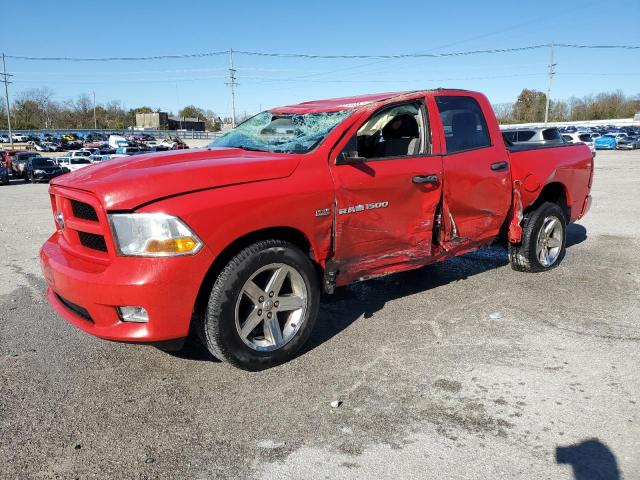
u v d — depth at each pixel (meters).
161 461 2.63
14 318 4.64
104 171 3.51
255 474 2.52
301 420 2.95
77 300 3.23
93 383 3.43
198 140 73.94
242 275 3.32
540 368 3.51
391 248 4.20
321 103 4.81
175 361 3.73
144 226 3.05
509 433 2.80
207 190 3.24
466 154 4.66
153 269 3.04
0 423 2.97
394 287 5.32
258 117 4.94
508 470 2.51
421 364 3.60
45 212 13.14
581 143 6.18
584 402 3.08
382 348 3.87
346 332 4.18
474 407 3.05
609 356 3.68
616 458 2.59
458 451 2.65
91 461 2.63
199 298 3.38
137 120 123.69
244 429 2.88
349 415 2.99
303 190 3.56
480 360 3.64
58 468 2.58
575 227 8.55
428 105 4.50
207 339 3.40
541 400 3.11
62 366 3.68
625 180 17.44
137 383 3.42
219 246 3.21
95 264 3.30
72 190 3.45
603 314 4.49
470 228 4.79
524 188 5.22
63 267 3.36
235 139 4.59
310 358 3.72
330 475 2.50
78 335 4.22
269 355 3.51
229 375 3.50
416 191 4.23
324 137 3.88
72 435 2.85
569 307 4.67
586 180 6.11
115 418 3.01
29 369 3.63
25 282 5.83
